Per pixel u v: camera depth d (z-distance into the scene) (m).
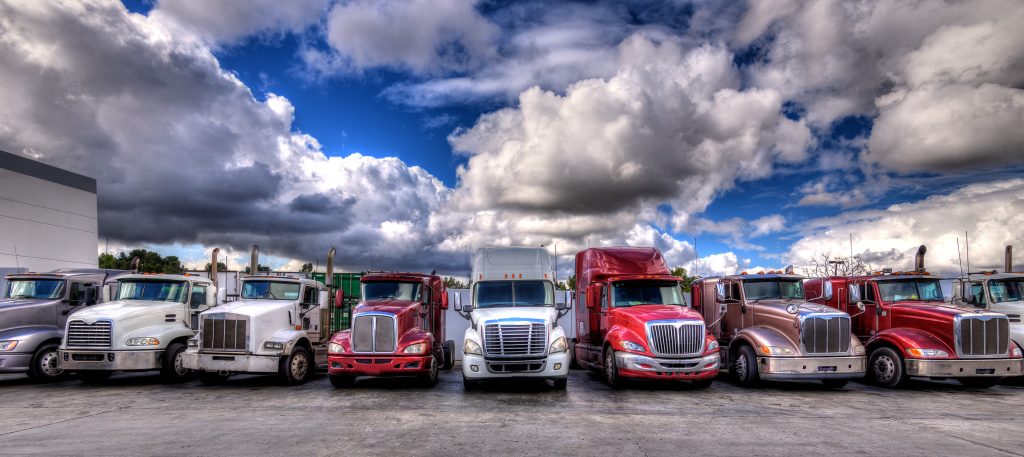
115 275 16.41
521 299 13.66
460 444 6.96
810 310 12.81
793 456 6.48
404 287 14.24
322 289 15.99
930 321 13.20
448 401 10.70
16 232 35.16
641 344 12.39
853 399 11.28
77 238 39.47
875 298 14.45
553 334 12.20
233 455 6.44
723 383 14.15
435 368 13.89
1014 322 14.28
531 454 6.48
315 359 15.26
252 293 14.71
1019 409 10.19
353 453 6.52
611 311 13.87
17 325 13.84
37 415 9.17
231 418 8.80
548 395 11.59
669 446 6.92
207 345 12.93
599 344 14.95
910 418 9.06
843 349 12.50
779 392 12.32
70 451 6.64
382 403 10.44
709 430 7.91
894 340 13.23
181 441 7.15
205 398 11.16
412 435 7.49
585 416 8.99
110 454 6.50
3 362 13.25
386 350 12.58
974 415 9.45
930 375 12.66
